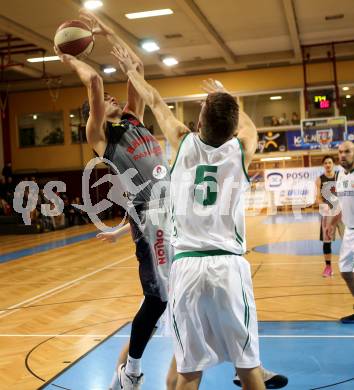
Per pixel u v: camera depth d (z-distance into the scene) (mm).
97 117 3104
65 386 3709
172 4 13922
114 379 3250
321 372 3834
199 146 2570
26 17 14281
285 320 5305
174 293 2498
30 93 23453
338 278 7414
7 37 16344
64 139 23203
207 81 2799
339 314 5473
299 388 3543
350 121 20875
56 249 12828
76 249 12633
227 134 2535
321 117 20922
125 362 3260
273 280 7488
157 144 3355
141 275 3158
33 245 14078
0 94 23516
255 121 21859
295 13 15547
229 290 2412
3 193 20031
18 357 4477
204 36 17109
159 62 19781
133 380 3098
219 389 3578
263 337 4746
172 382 3025
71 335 5105
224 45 18266
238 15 15352
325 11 15531
